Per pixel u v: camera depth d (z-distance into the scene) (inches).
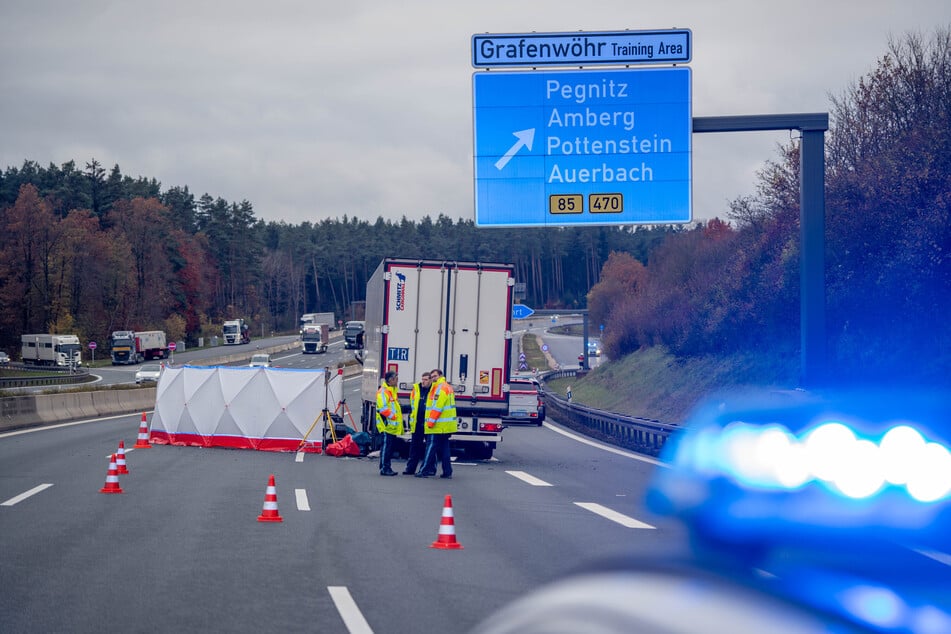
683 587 388.5
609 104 2353.6
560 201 2361.0
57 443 3206.2
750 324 5236.2
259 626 883.4
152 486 2030.0
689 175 2338.8
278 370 3171.8
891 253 3592.5
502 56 2346.2
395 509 1747.0
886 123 4138.8
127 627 872.9
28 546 1286.9
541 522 1596.9
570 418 5629.9
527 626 391.9
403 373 2689.5
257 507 1724.9
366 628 881.5
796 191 4810.5
